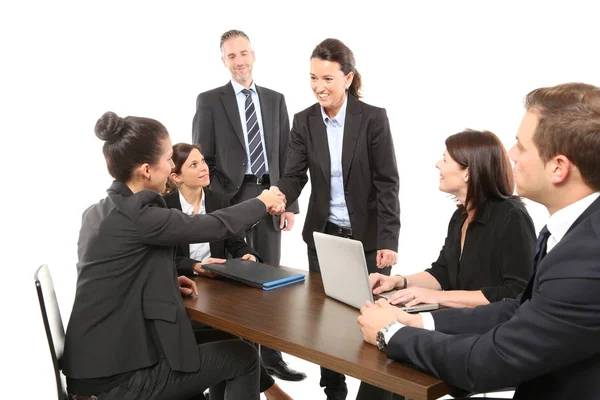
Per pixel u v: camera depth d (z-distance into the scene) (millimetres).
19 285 4594
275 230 3824
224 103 3783
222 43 3824
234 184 3754
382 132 3012
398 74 5645
